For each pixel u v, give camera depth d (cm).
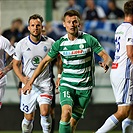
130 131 1902
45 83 2027
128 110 1816
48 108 1997
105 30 2981
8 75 2925
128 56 1770
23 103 2059
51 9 3061
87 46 1836
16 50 2034
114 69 1833
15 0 3048
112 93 2925
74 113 1909
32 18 2012
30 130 2111
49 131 2022
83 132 2764
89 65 1864
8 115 2850
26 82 1980
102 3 3127
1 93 2106
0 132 2777
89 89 1875
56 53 1866
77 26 1823
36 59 2034
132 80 1812
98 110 2856
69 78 1864
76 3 3134
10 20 3027
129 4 1823
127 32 1794
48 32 2969
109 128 1820
